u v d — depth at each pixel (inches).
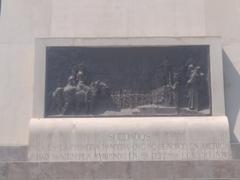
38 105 876.0
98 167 776.3
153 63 894.4
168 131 856.3
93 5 933.8
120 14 929.5
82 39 897.5
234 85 907.4
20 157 856.3
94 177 773.3
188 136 854.5
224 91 903.7
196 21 927.0
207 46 894.4
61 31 925.8
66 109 876.0
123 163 776.9
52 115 874.8
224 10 931.3
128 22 926.4
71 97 877.8
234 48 920.3
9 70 915.4
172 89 881.5
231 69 912.9
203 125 858.1
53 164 777.6
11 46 923.4
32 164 776.9
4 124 896.9
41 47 895.1
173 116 871.1
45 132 858.1
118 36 921.5
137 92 886.4
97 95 882.8
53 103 879.7
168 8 931.3
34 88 880.3
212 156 847.1
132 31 924.0
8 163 777.6
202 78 884.6
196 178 770.2
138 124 860.6
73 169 775.7
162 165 775.1
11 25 930.7
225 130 855.7
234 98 902.4
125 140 853.8
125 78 891.4
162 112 874.8
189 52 895.7
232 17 928.9
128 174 773.3
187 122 861.2
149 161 776.9
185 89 885.8
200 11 930.7
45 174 773.9
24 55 921.5
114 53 898.1
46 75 887.1
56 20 929.5
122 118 869.2
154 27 925.2
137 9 930.7
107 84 888.9
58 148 853.2
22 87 910.4
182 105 880.9
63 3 935.0
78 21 928.3
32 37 925.8
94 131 857.5
